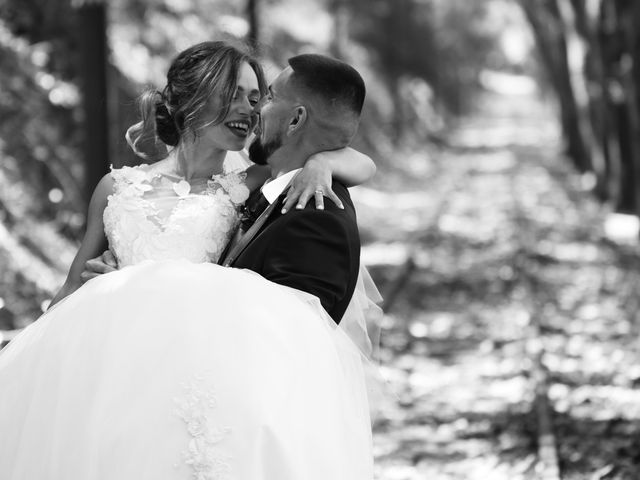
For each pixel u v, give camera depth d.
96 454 3.20
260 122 3.70
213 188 3.88
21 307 9.34
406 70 46.25
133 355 3.29
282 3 33.91
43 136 13.31
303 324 3.40
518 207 26.02
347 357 3.67
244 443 3.15
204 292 3.40
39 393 3.37
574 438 7.69
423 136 51.16
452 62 70.00
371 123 39.31
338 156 3.65
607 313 12.88
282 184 3.64
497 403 8.75
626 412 8.36
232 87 3.70
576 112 37.59
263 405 3.20
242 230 3.83
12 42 14.24
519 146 52.59
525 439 7.67
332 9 38.50
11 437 3.39
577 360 10.37
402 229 22.73
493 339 11.50
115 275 3.54
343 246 3.47
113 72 14.50
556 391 9.10
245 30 16.27
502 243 20.09
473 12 76.00
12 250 10.02
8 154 12.70
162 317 3.35
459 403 8.80
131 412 3.22
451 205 27.47
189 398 3.20
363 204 27.09
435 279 16.03
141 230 3.72
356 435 3.46
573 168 37.69
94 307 3.45
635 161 19.62
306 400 3.30
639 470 6.98
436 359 10.66
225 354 3.26
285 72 3.65
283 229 3.48
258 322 3.34
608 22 22.44
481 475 6.97
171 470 3.14
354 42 43.75
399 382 9.59
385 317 12.83
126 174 3.84
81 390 3.31
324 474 3.22
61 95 13.90
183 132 3.81
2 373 3.50
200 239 3.74
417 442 7.70
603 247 19.36
